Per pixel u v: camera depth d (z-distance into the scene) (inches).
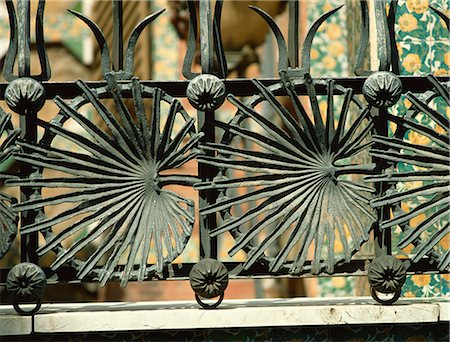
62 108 216.1
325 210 217.5
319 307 214.8
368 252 325.4
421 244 220.2
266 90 217.3
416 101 221.0
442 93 223.1
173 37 572.1
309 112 453.4
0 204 216.2
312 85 215.9
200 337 217.5
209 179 219.5
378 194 223.0
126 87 217.8
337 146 218.2
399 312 215.6
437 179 219.8
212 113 219.8
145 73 568.4
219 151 217.0
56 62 581.3
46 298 564.4
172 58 571.8
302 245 216.7
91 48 581.9
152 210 216.1
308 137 217.3
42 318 212.5
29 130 218.4
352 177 345.4
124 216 215.5
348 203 218.2
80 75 584.1
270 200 217.3
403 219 219.6
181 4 567.8
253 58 567.8
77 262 216.1
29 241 217.3
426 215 269.6
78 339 216.7
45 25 580.4
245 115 219.0
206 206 219.0
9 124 218.2
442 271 221.1
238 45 568.4
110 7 577.6
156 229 215.2
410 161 219.8
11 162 521.0
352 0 407.5
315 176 217.5
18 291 213.2
